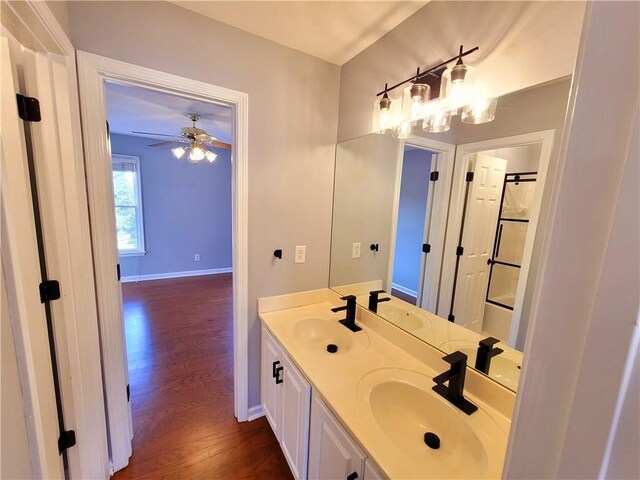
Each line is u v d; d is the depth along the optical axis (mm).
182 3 1301
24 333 849
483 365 1051
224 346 2734
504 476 376
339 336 1600
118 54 1220
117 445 1456
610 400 260
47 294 1126
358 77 1663
